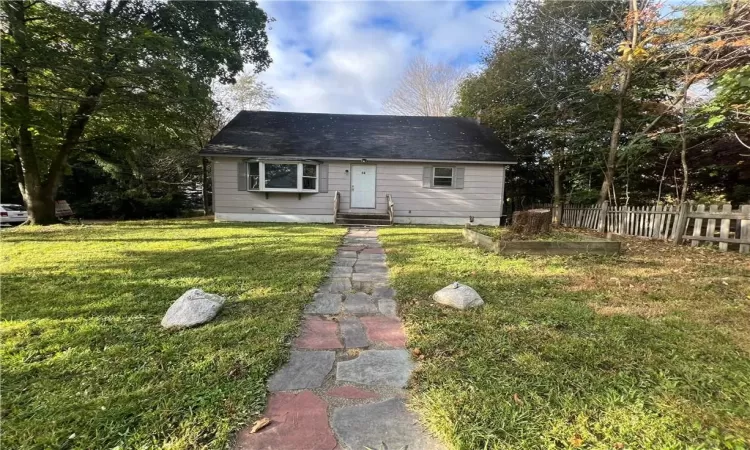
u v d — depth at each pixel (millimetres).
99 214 17188
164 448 1544
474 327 2834
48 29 8125
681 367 2199
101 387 1986
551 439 1605
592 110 11188
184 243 6902
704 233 6797
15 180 16766
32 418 1724
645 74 9172
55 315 3055
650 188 12008
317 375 2182
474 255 5672
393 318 3121
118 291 3736
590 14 10977
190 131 14531
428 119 14914
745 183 10445
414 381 2104
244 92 18953
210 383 2033
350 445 1592
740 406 1818
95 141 12383
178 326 2791
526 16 12352
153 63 8852
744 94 5781
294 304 3367
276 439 1620
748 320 2963
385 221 11242
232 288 3857
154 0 10352
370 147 12297
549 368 2195
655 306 3312
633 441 1584
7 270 4656
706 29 6664
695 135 8633
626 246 6461
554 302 3424
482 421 1726
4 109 8195
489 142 13047
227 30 12266
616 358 2314
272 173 11797
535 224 6609
